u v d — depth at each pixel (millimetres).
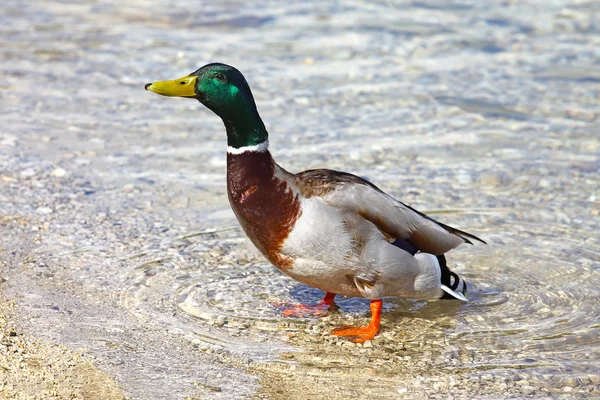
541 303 10016
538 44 20891
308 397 8008
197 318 9492
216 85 8586
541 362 8680
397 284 9055
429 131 15930
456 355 8836
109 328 9156
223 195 13094
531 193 13305
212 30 21750
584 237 11812
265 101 17281
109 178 13523
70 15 22922
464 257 11242
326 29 21812
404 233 8922
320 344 9055
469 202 12945
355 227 8602
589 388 8195
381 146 15180
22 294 9805
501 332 9344
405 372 8500
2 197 12484
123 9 23516
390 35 21422
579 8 23641
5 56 19531
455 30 21844
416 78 18656
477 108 17109
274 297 10094
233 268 10758
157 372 8352
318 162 14406
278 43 20766
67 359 8484
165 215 12258
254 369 8492
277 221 8578
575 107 17188
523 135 15805
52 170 13664
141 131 15734
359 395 8062
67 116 16266
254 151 8641
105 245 11195
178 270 10617
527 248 11484
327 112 16797
